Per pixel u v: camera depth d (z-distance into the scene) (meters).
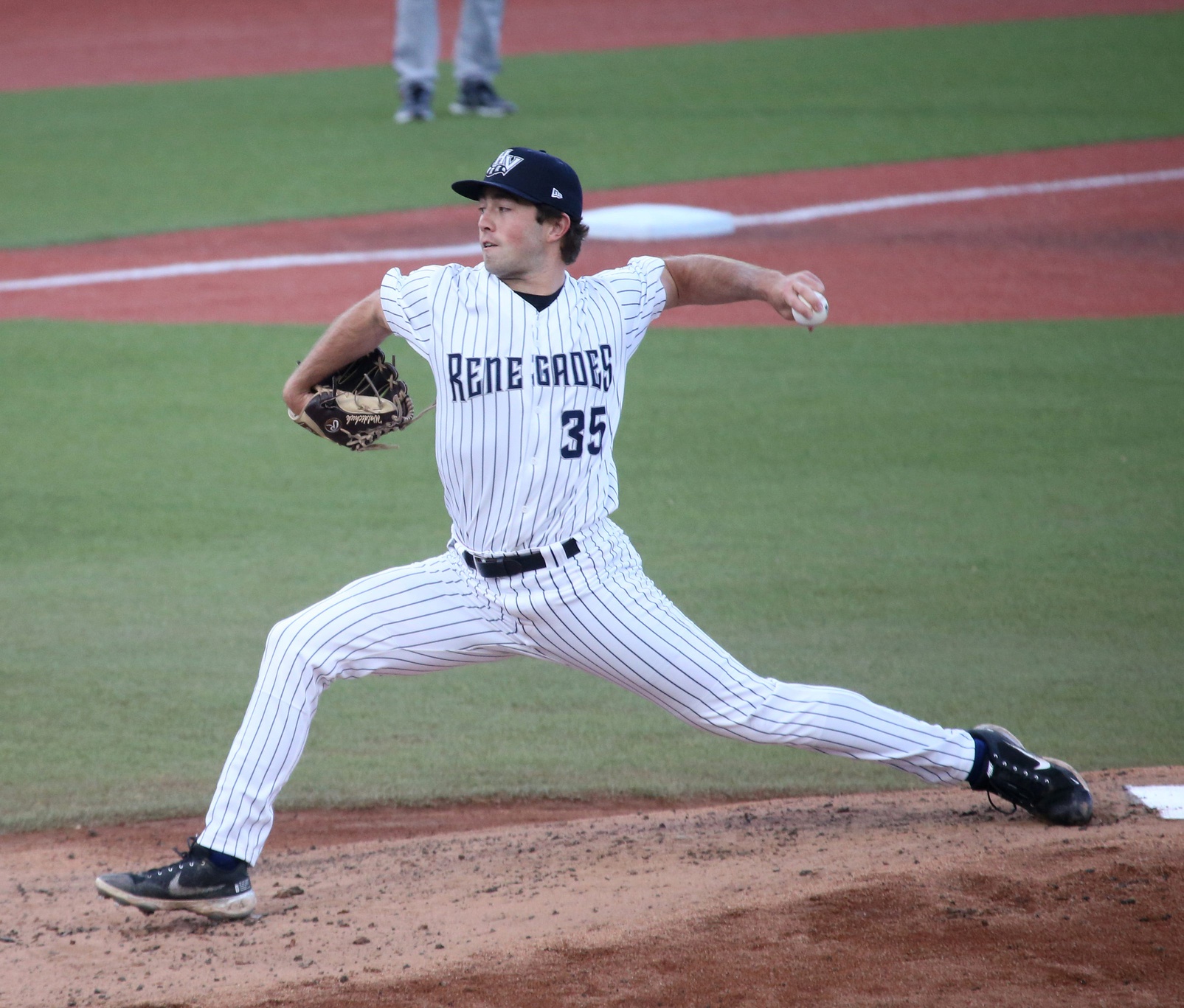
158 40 111.06
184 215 59.72
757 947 12.30
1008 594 25.92
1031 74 91.25
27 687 22.56
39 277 50.88
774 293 13.59
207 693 22.42
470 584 14.12
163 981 12.78
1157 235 56.44
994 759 15.10
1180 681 22.17
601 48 102.62
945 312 46.41
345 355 14.39
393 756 20.59
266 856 16.92
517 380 13.28
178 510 30.89
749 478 32.56
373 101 84.38
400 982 12.27
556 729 21.66
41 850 17.36
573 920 13.30
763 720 14.37
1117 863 13.43
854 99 84.56
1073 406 37.00
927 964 11.82
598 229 55.50
